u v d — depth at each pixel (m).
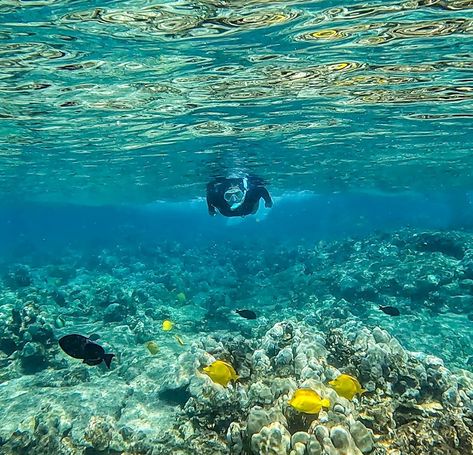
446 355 14.50
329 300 20.42
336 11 7.67
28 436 8.67
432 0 7.36
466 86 12.76
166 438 8.34
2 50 9.15
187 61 10.05
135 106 13.98
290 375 8.38
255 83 11.92
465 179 39.53
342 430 5.55
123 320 18.73
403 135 19.91
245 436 6.17
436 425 6.89
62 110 14.34
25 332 13.96
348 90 12.95
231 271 32.50
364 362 8.21
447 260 22.77
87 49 9.17
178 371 10.94
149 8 7.31
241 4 7.26
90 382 11.93
